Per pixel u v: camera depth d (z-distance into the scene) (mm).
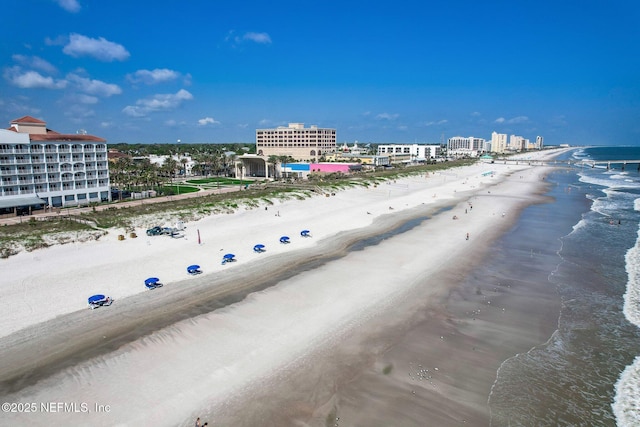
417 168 180375
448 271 45750
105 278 41000
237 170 151250
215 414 22422
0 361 26547
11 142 73625
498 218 76000
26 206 72875
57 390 23984
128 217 64250
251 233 60656
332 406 23328
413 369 26984
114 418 21844
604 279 43375
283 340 30188
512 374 26547
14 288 37438
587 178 164250
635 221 73188
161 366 26594
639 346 29891
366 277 43406
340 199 92312
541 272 45656
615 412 22938
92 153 87062
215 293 38406
